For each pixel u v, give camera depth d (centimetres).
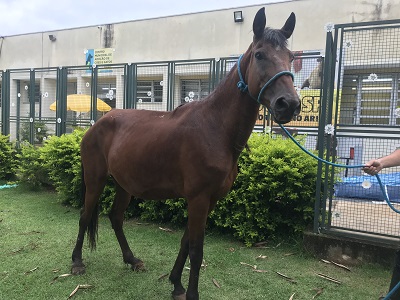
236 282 279
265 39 191
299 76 482
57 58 1267
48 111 713
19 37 1326
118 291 262
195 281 225
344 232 327
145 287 268
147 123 258
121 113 290
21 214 462
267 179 353
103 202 464
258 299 255
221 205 375
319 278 290
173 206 410
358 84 331
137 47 1111
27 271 290
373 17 773
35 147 646
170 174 234
